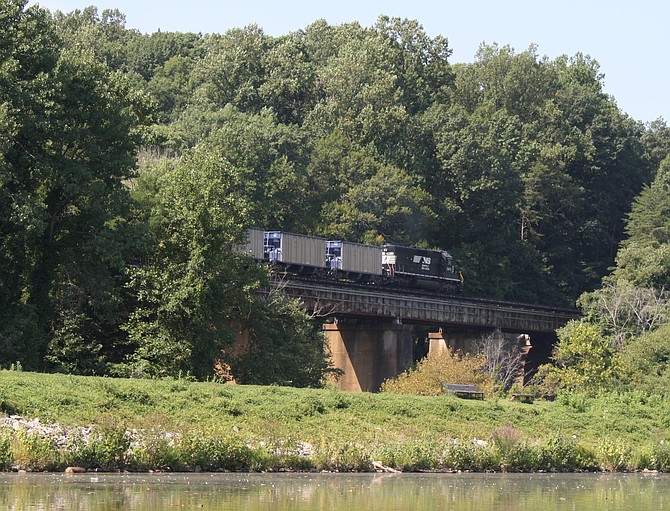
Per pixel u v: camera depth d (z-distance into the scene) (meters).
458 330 166.50
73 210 94.56
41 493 48.69
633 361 126.94
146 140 101.25
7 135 85.81
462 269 195.25
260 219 167.50
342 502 50.88
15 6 90.81
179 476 57.97
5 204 88.38
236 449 62.31
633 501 57.19
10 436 58.25
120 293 95.19
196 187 97.50
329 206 180.62
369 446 70.25
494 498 55.78
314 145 193.00
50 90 88.12
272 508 47.66
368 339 143.62
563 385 125.88
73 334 92.12
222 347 95.19
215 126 178.62
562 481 67.56
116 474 57.22
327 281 136.75
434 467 69.88
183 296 92.00
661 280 165.12
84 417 66.06
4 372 73.06
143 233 92.81
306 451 67.69
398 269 162.12
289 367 101.81
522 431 85.19
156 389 74.12
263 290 111.06
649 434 91.62
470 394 100.56
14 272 91.50
